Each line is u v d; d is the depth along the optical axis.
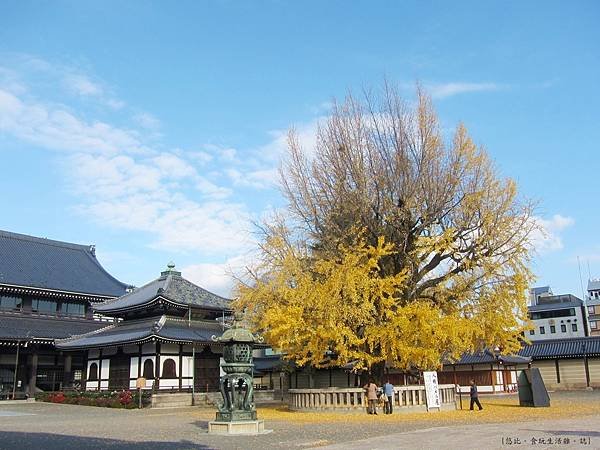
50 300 54.72
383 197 30.58
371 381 30.77
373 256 29.02
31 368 48.25
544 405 31.67
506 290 29.59
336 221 31.42
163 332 42.78
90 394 43.19
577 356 56.47
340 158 31.84
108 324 56.38
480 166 30.78
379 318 28.28
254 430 20.91
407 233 30.27
